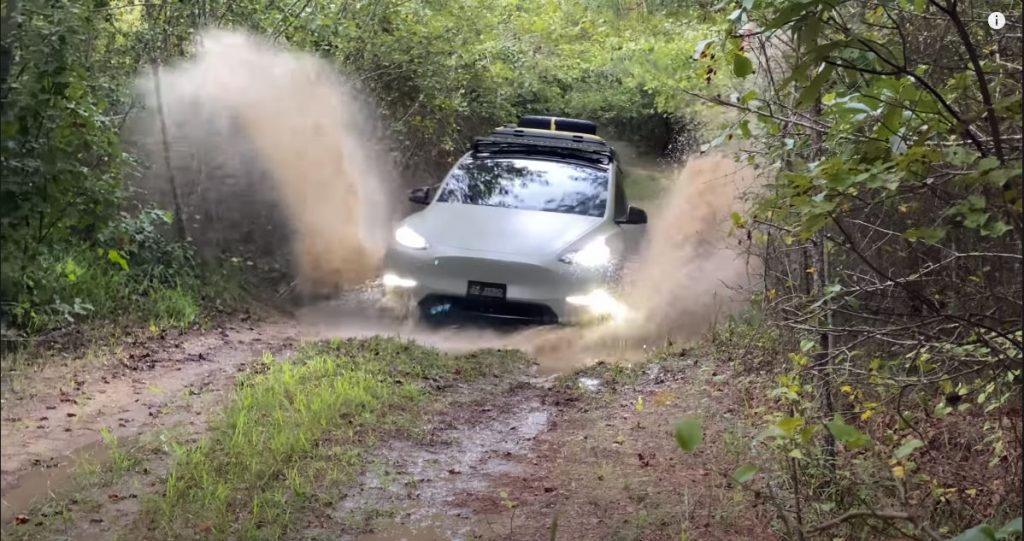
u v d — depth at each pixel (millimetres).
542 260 7621
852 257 5262
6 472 4723
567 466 5320
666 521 4590
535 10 14859
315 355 7035
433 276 7719
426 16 11969
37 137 5191
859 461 4535
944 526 4133
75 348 6633
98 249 7555
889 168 3252
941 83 4246
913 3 4078
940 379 3854
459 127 13930
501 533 4449
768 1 4043
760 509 4625
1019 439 4195
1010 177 2584
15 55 5082
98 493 4566
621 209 9125
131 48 8664
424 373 6828
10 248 5324
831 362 4809
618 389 6727
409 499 4766
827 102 4039
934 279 4426
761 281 6848
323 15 10711
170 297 7930
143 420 5605
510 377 6941
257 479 4801
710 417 6008
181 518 4328
